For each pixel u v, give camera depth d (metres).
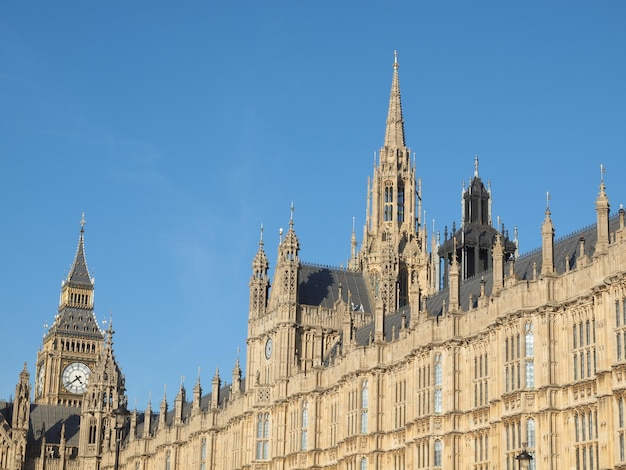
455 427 91.12
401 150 152.38
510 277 86.06
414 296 101.31
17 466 183.38
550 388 79.94
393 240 145.38
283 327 122.94
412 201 150.25
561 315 80.88
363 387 106.81
